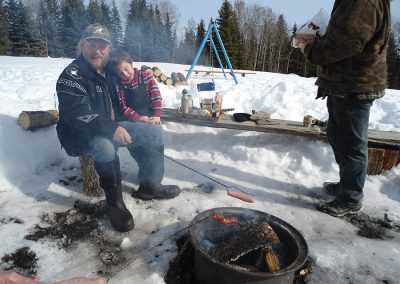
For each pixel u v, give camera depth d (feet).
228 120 13.39
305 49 8.62
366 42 7.63
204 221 7.39
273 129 12.42
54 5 120.78
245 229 7.04
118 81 9.87
